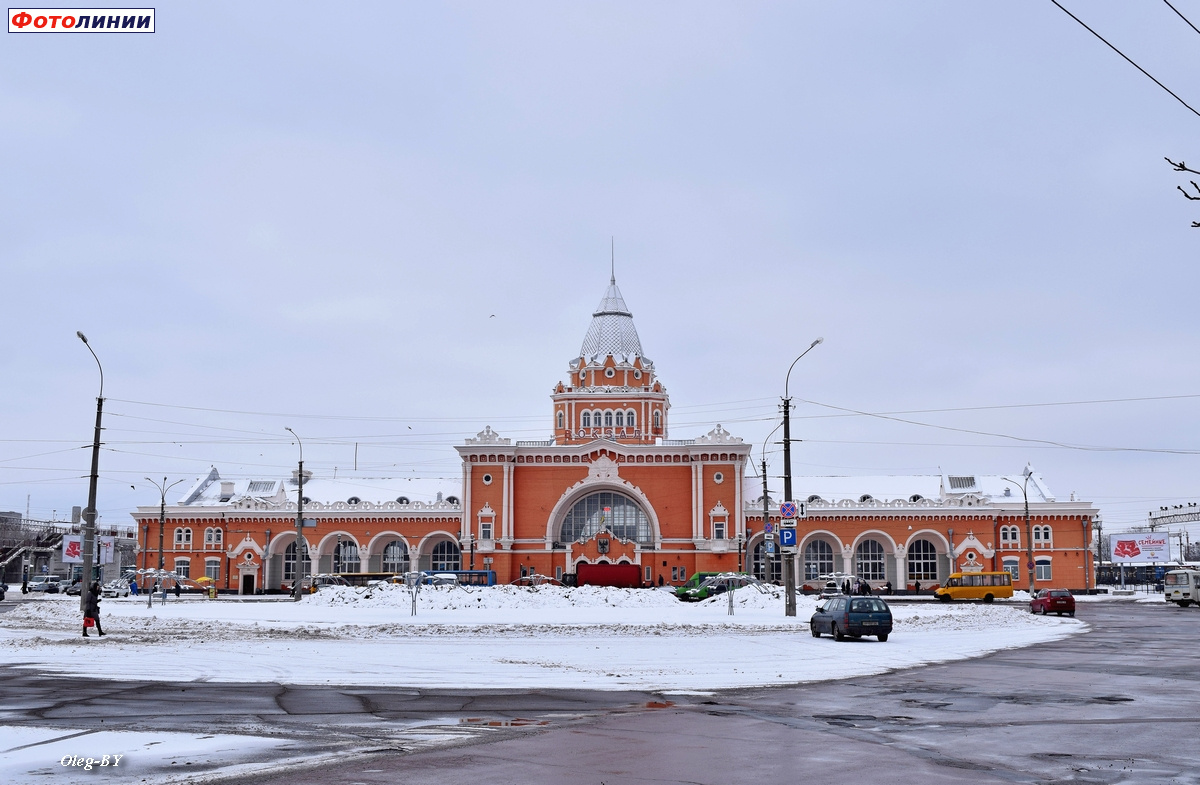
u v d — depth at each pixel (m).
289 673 25.17
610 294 112.88
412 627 43.69
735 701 20.75
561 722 17.84
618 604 62.59
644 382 110.25
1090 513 101.88
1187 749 15.52
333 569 110.25
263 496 117.88
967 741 16.17
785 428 52.84
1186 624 52.16
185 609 59.75
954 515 101.62
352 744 15.62
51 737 16.00
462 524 102.56
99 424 45.53
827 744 15.86
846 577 95.62
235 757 14.58
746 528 102.62
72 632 41.09
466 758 14.62
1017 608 68.69
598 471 101.94
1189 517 122.69
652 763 14.38
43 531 150.88
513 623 46.19
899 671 27.09
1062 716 18.83
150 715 18.27
